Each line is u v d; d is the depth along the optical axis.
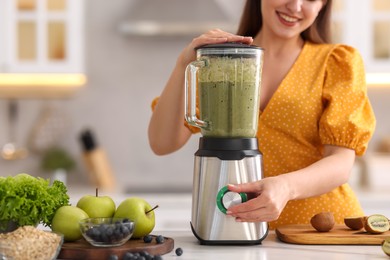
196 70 1.58
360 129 1.85
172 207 3.67
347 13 3.91
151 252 1.51
